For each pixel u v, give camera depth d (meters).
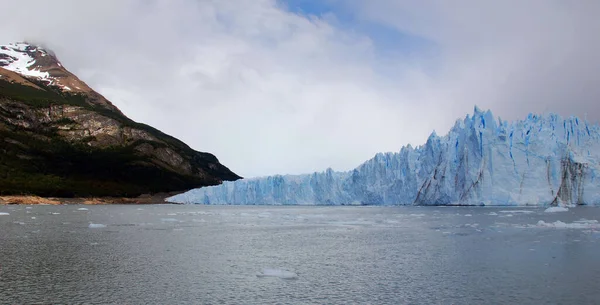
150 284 16.69
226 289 15.98
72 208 78.00
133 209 79.62
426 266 20.20
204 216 58.38
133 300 14.55
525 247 25.31
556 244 26.30
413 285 16.64
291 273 18.19
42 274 18.22
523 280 17.28
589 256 22.20
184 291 15.70
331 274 18.61
